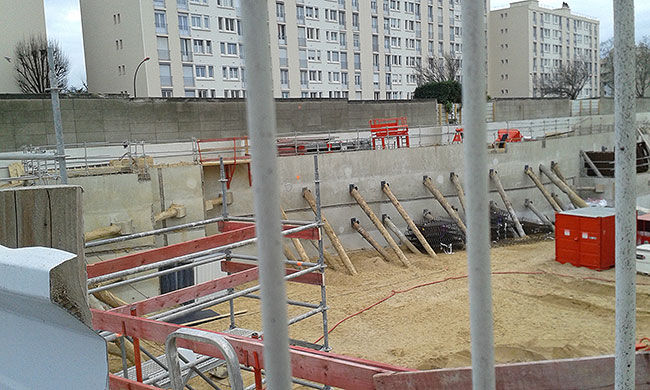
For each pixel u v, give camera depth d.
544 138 26.36
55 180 12.82
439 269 18.19
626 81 1.46
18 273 1.58
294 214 19.95
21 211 2.01
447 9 60.53
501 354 11.01
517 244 21.25
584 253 17.31
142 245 14.54
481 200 1.22
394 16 54.59
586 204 23.80
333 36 48.59
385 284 16.70
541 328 12.45
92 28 40.31
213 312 14.16
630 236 1.53
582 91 77.94
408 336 12.41
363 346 11.92
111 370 9.92
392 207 21.67
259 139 1.06
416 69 56.50
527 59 67.56
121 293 13.73
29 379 1.92
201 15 40.00
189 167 16.20
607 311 13.41
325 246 20.08
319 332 12.81
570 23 74.00
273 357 1.12
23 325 1.88
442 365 10.64
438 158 22.53
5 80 34.78
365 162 21.12
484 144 1.21
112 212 14.18
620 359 1.59
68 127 20.02
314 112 26.69
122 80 39.09
